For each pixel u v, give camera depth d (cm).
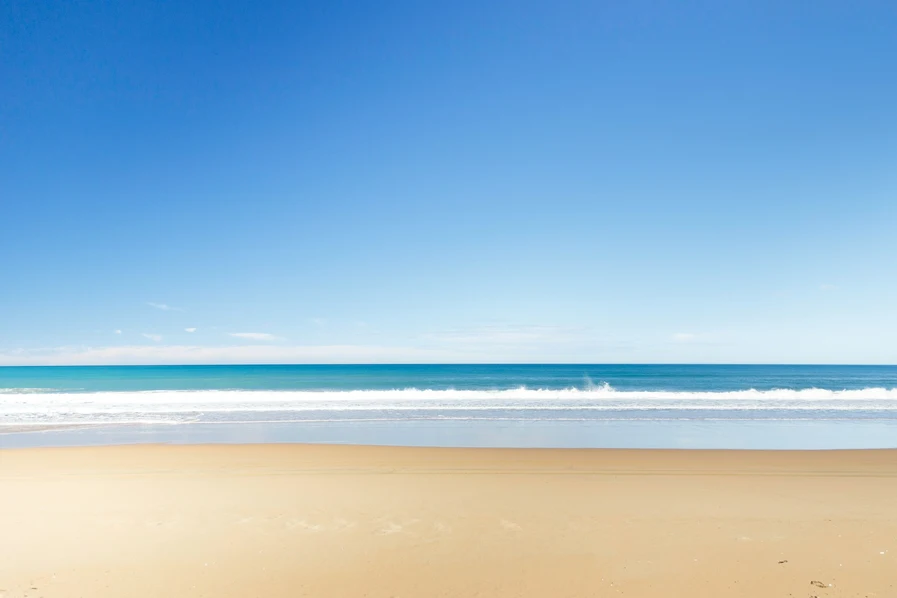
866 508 669
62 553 519
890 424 1667
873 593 435
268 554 517
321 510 658
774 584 451
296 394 2667
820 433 1480
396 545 539
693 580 458
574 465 951
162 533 575
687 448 1216
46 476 857
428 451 1087
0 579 462
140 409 2078
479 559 504
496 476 855
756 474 873
